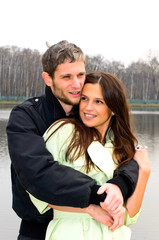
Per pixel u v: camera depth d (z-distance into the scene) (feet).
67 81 6.82
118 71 231.30
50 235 6.87
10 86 206.28
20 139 6.57
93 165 6.79
